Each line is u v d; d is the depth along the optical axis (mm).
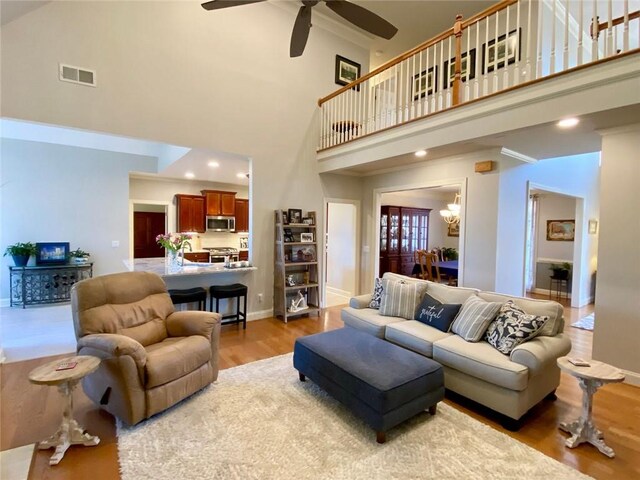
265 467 1949
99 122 3783
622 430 2365
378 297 3955
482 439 2234
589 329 4855
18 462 1976
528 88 2947
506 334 2609
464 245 4531
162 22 4191
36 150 5766
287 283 5262
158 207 10125
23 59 3355
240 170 6848
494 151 4113
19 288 5539
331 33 5891
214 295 4477
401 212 8398
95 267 6305
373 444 2164
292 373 3207
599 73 2533
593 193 6559
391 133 4375
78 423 2355
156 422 2375
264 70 5094
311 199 5699
